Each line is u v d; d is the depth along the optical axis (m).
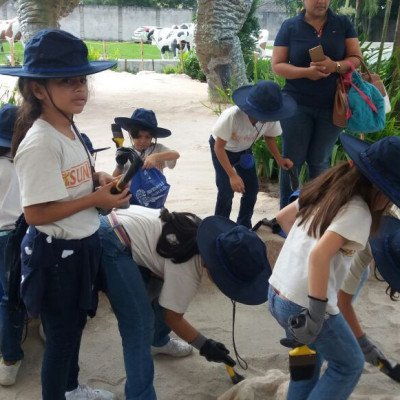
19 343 2.97
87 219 2.36
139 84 13.85
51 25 10.73
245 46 13.88
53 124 2.25
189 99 11.75
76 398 2.84
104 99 11.33
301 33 3.99
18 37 19.92
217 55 11.03
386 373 3.09
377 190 2.22
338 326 2.32
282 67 4.02
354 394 2.99
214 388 3.08
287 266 2.36
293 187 4.11
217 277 2.56
